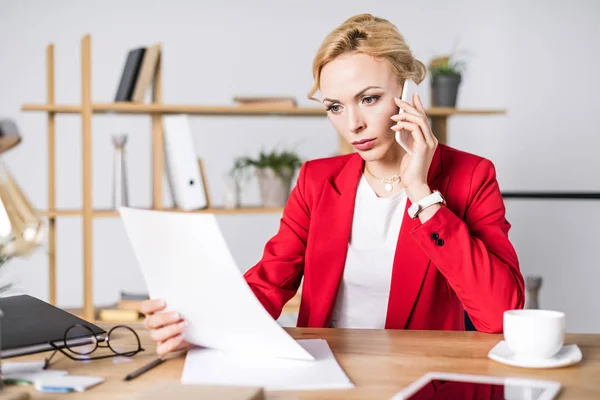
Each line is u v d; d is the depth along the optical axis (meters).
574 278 4.53
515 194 3.49
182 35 4.27
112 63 4.23
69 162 4.23
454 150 1.62
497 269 1.36
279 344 1.11
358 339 1.25
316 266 1.61
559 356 1.09
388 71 1.43
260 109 3.19
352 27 1.44
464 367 1.06
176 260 1.11
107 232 4.25
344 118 1.48
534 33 4.48
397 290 1.54
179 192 3.17
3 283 4.03
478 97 4.51
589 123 4.50
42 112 4.21
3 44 4.18
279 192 3.33
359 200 1.64
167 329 1.14
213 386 0.88
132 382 1.01
